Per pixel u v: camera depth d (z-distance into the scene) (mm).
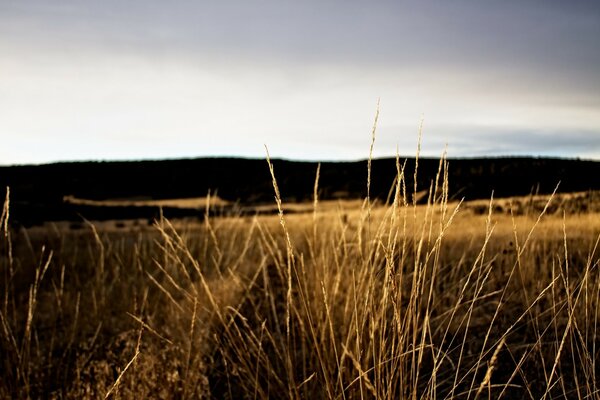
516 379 2455
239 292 3852
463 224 6410
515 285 3521
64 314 3885
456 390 2373
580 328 2750
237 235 4816
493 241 4949
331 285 2686
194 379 2477
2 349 2768
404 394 1725
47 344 3254
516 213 6730
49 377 2725
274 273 4223
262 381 2521
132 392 2373
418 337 2600
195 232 4914
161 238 5543
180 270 4266
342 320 2611
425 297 3248
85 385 2529
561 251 3656
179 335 3027
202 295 3438
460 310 3197
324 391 2014
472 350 2764
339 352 2305
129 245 5809
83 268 5152
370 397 1924
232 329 3131
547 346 2668
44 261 5488
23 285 4656
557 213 5883
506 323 3008
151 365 2559
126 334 3232
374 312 1862
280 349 2838
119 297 4020
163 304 3865
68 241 7238
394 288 1612
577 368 2428
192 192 52688
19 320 3701
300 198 32500
